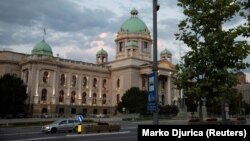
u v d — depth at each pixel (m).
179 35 15.85
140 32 140.75
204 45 14.96
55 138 34.00
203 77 15.00
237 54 14.30
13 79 92.88
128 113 103.44
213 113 108.19
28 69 109.06
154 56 13.48
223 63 14.64
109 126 44.81
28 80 107.69
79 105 120.44
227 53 14.38
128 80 124.44
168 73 130.75
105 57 149.50
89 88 126.50
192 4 15.46
